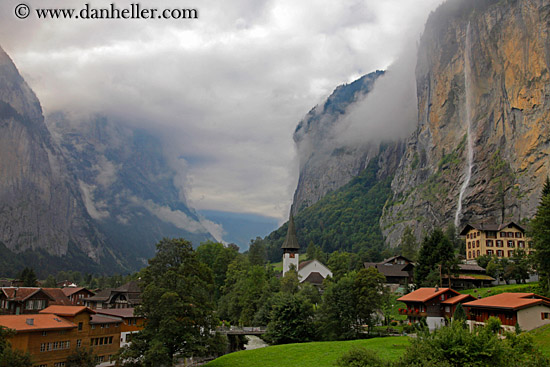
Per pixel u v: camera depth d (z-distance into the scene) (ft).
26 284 561.84
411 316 312.29
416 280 415.03
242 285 431.43
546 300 226.38
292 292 407.85
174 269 228.43
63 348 238.27
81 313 251.80
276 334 315.37
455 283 400.67
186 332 218.59
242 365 228.63
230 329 348.59
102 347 264.72
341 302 309.01
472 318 254.06
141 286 230.27
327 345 259.60
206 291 246.68
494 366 134.10
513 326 221.25
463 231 521.65
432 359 135.85
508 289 333.42
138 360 222.48
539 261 276.82
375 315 345.51
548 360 137.69
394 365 146.92
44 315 240.32
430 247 416.87
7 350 179.32
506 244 483.92
